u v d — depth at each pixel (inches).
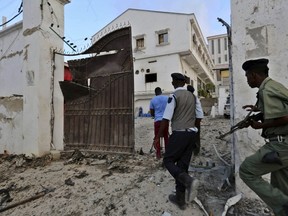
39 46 197.5
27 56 204.1
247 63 84.4
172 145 106.3
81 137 203.2
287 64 102.7
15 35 230.5
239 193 110.4
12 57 232.8
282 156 72.7
